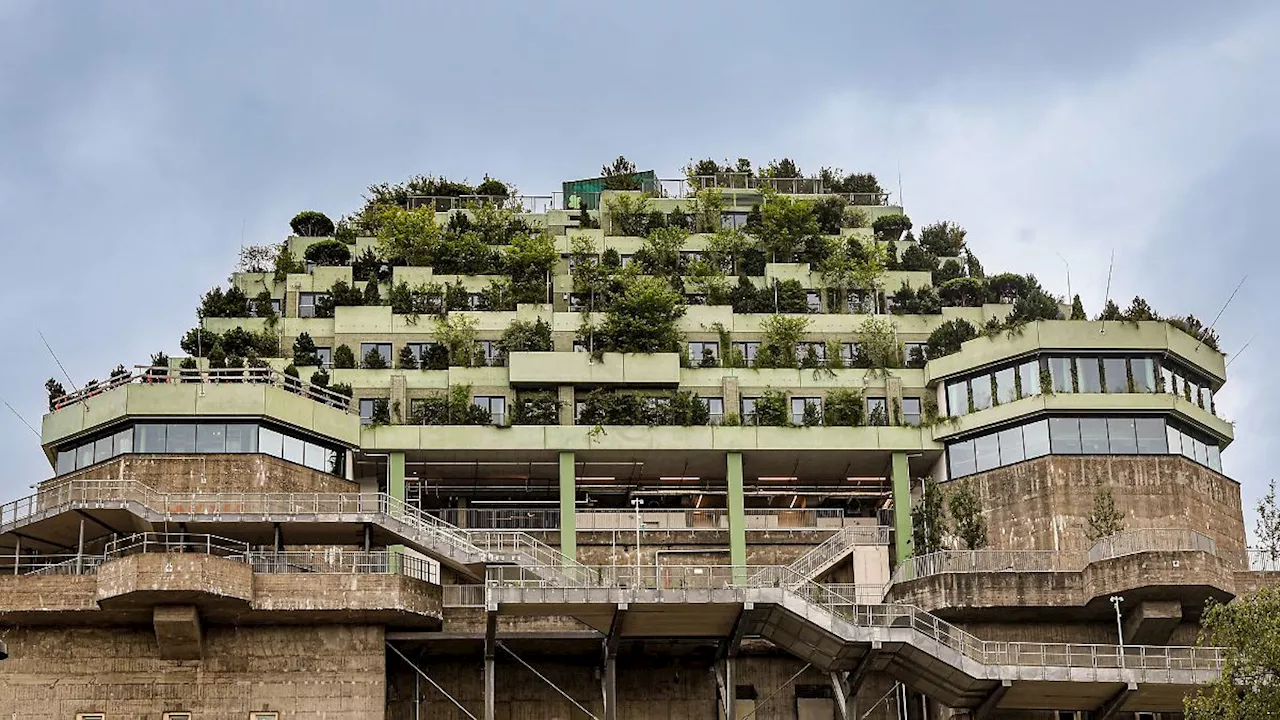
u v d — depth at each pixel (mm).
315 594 66062
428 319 87812
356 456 79125
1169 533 69938
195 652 65750
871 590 74688
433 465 81000
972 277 94062
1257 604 57344
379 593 66375
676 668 72438
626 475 83688
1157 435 78000
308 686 66125
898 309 90625
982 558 72562
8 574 67688
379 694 66312
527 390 84562
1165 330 80000
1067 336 79688
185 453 74125
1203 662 64562
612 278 90875
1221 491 80188
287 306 90312
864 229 100000
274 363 84562
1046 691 64562
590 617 65500
